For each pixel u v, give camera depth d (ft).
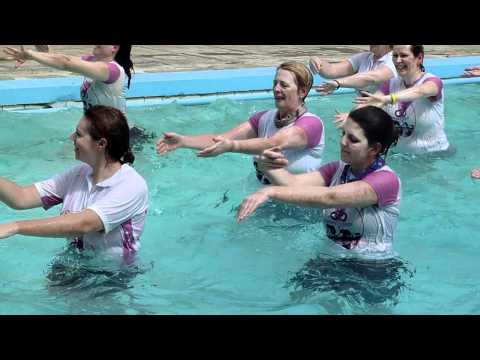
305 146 15.92
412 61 20.34
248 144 15.08
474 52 40.78
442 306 12.07
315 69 22.95
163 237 14.89
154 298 12.00
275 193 11.69
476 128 25.22
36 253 13.73
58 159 19.98
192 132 23.58
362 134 12.14
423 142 21.01
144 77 28.73
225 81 29.14
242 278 12.97
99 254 12.48
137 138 21.91
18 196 12.34
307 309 11.76
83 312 11.35
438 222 16.22
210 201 17.19
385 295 12.31
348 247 13.16
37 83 26.48
